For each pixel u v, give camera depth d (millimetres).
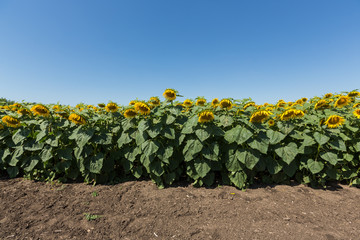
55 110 4355
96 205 3443
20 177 4562
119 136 4508
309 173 4445
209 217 3104
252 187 4176
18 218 2996
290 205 3475
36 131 4246
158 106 4246
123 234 2699
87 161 4160
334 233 2709
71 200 3602
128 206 3422
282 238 2600
